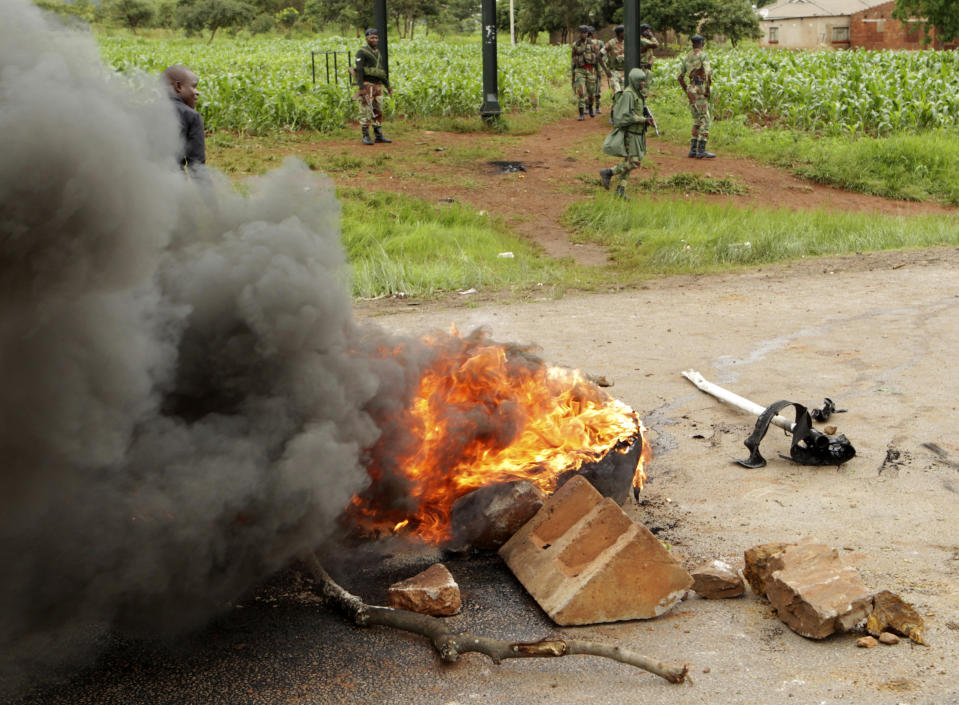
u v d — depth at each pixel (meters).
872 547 3.67
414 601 3.23
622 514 3.46
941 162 17.73
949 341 6.86
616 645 3.04
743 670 2.87
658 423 5.36
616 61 21.59
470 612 3.29
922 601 3.21
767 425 4.60
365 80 17.70
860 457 4.66
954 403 5.41
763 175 16.98
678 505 4.20
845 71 23.23
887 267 10.47
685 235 12.74
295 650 3.04
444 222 13.59
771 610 3.26
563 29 57.44
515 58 33.28
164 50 35.31
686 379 6.21
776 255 11.69
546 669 2.91
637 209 13.95
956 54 25.70
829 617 2.98
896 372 6.12
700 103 17.59
